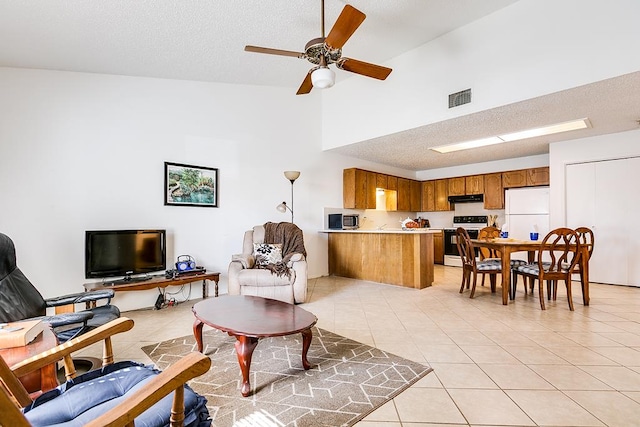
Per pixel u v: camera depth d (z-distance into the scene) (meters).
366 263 5.27
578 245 3.44
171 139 4.00
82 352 2.40
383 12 3.26
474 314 3.33
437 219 7.74
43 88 3.21
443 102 3.95
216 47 3.35
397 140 4.96
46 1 2.26
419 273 4.60
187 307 3.76
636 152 4.48
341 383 1.93
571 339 2.60
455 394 1.80
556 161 5.15
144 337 2.74
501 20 3.43
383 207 7.07
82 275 3.35
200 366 0.99
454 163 6.98
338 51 2.47
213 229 4.33
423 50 4.13
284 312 2.25
